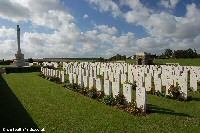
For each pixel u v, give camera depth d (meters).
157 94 16.33
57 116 11.02
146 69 26.89
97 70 30.91
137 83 18.67
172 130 9.04
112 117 10.91
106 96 14.22
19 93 17.27
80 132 8.88
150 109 12.34
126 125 9.70
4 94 16.83
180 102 14.13
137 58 54.38
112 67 31.28
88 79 18.38
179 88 15.02
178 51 82.31
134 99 14.60
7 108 12.51
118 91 13.90
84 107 12.89
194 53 83.06
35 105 13.27
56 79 25.06
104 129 9.20
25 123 9.91
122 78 21.52
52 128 9.30
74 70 29.98
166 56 83.38
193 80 17.88
